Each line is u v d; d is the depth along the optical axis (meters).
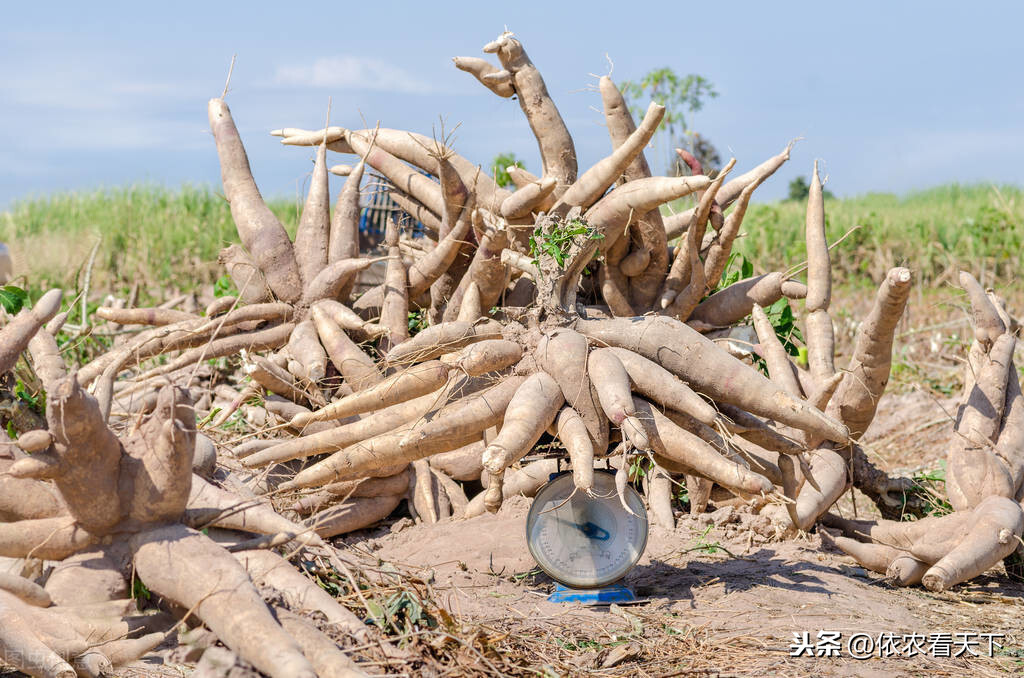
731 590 4.74
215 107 6.81
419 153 6.48
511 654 3.63
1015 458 5.36
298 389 5.77
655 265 5.99
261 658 2.99
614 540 4.47
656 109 5.01
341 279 6.10
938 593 5.04
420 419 4.66
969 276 5.79
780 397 4.57
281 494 5.21
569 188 5.70
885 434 9.96
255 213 6.41
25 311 4.08
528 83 5.96
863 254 19.00
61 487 3.31
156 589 3.31
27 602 3.22
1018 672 3.85
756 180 5.93
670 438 4.42
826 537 5.51
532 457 6.02
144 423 3.59
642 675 3.62
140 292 16.61
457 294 6.26
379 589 3.83
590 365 4.47
